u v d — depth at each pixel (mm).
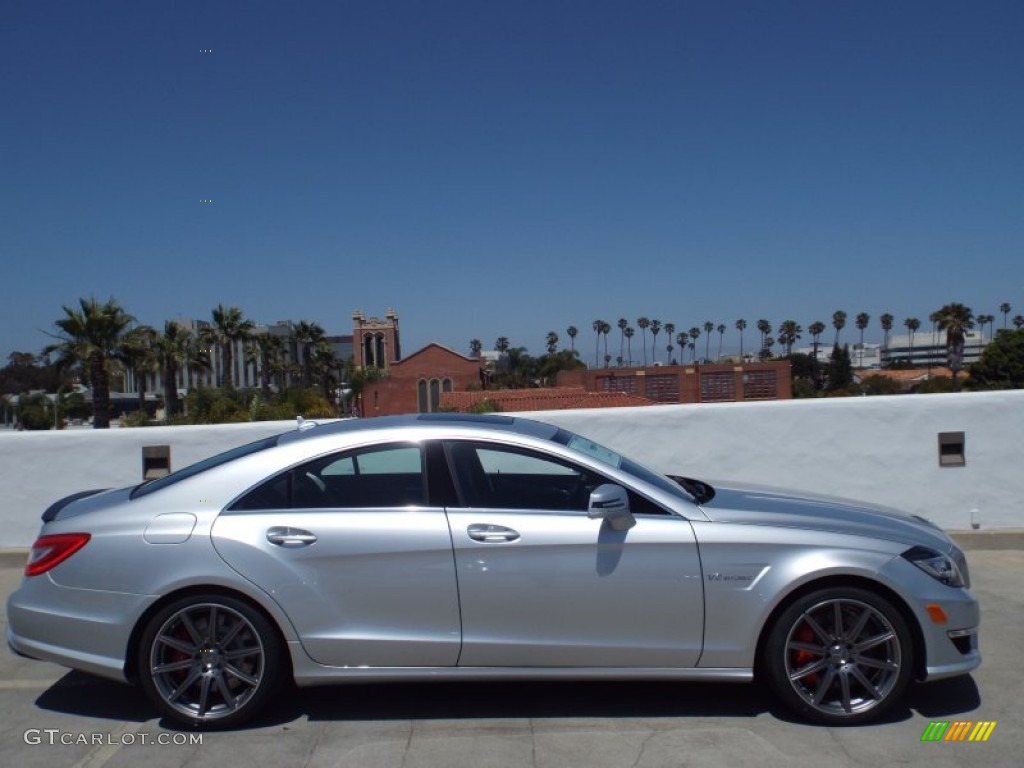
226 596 4449
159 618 4441
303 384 76250
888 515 4926
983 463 8406
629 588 4402
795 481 8594
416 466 4676
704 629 4406
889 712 4590
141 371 51375
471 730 4469
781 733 4359
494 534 4430
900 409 8484
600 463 4691
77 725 4652
